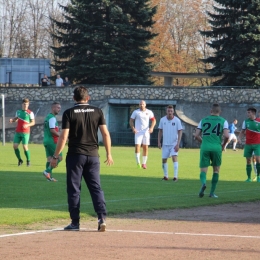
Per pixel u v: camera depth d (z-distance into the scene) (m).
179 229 22.48
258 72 113.62
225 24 116.38
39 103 117.19
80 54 125.62
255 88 113.00
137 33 122.75
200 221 24.69
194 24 176.25
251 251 18.27
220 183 42.75
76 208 21.97
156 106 114.50
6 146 94.25
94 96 115.75
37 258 16.86
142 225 23.38
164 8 167.25
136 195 33.62
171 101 112.38
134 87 114.19
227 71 113.75
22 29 178.50
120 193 34.62
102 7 124.38
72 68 123.06
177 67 169.75
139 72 124.50
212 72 117.19
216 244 19.38
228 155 82.69
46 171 41.16
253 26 113.06
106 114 114.31
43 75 128.12
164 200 30.95
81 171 22.00
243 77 113.69
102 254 17.48
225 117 109.50
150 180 43.62
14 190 35.66
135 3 124.50
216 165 33.34
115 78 123.50
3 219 23.66
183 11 176.50
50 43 178.25
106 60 121.06
